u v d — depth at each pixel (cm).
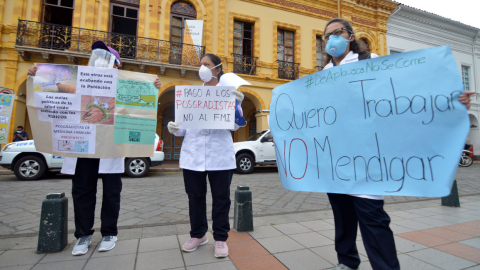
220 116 209
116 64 239
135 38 1029
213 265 188
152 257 200
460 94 128
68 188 516
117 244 227
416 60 143
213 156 206
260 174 824
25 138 863
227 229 210
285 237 249
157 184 583
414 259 200
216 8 1159
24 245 227
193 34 1084
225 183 208
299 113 184
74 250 203
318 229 274
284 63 1261
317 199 439
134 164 712
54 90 206
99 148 208
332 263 192
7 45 902
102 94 212
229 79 218
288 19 1291
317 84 177
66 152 205
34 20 941
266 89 1216
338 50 171
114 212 219
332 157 162
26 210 349
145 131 221
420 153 134
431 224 294
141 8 1050
